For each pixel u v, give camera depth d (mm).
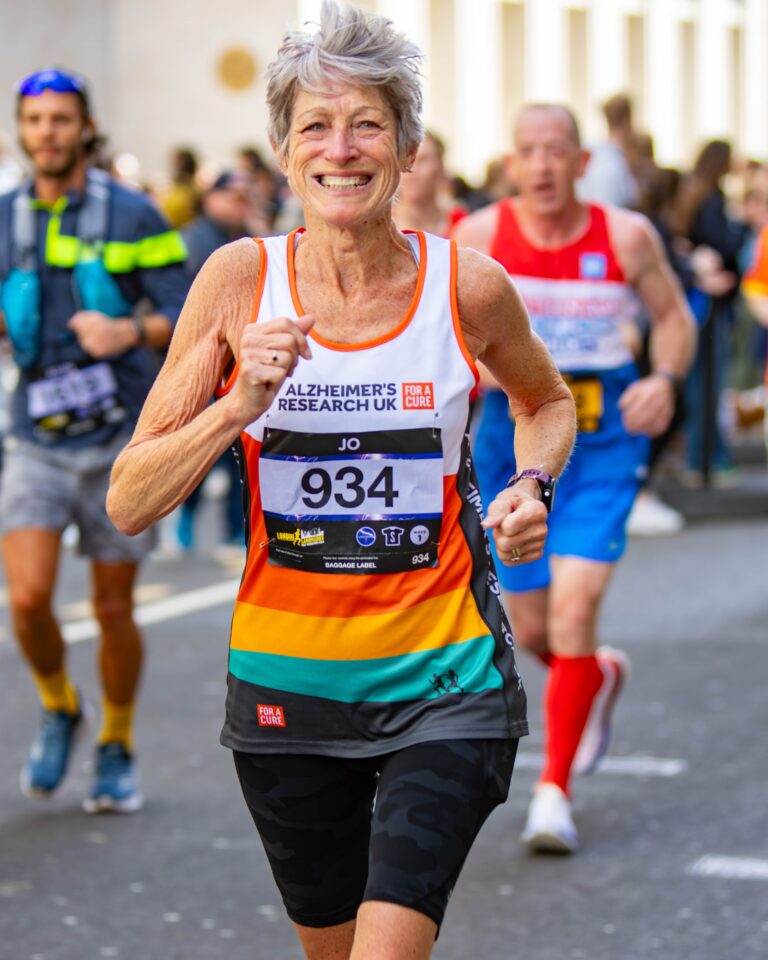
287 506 4539
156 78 38969
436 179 10516
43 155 8336
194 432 4270
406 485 4512
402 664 4559
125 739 8633
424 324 4504
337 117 4414
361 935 4258
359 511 4520
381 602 4547
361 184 4422
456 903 7168
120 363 8469
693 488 21344
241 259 4527
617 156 16750
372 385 4473
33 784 8672
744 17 51344
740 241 19766
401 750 4547
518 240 8508
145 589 14781
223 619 13438
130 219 8453
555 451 4840
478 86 42906
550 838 7758
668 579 15164
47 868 7672
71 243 8391
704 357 21234
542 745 9859
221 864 7727
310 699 4605
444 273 4539
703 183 19531
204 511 20078
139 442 4438
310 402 4473
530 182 8359
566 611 8023
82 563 16578
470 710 4531
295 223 21328
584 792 8812
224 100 39500
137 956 6602
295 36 4492
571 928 6844
